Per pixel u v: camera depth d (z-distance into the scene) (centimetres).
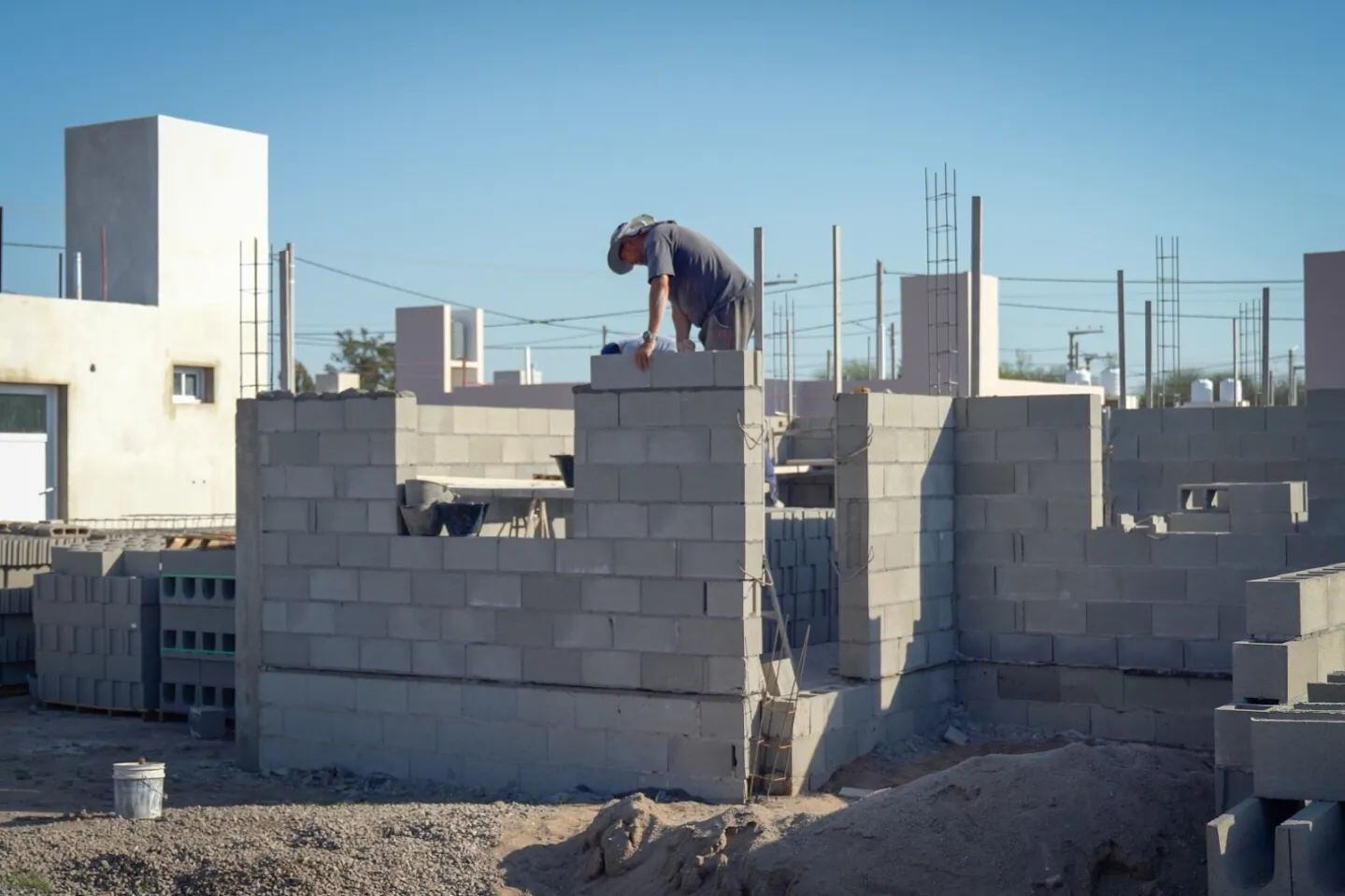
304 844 882
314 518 1190
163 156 2378
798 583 1413
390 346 5438
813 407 3098
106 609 1426
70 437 2172
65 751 1252
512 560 1106
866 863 747
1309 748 670
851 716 1136
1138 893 728
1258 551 1183
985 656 1284
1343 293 2256
